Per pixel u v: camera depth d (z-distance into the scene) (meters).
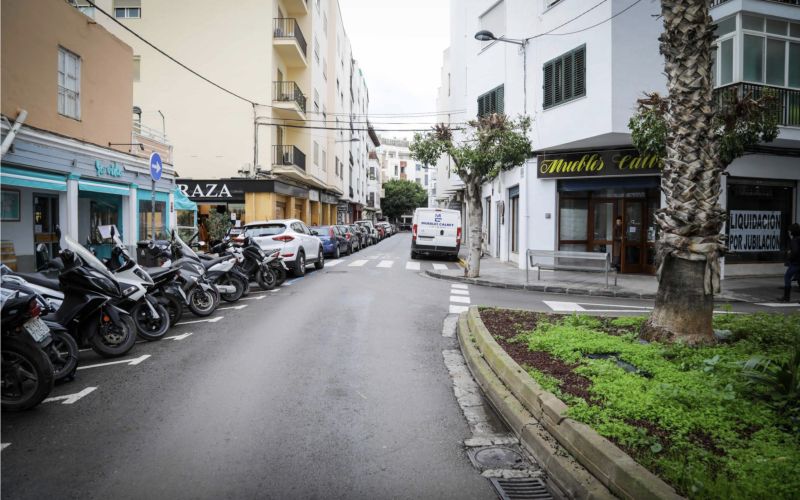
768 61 14.87
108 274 6.81
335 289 13.37
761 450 3.43
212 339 7.84
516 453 4.08
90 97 12.94
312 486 3.49
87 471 3.68
